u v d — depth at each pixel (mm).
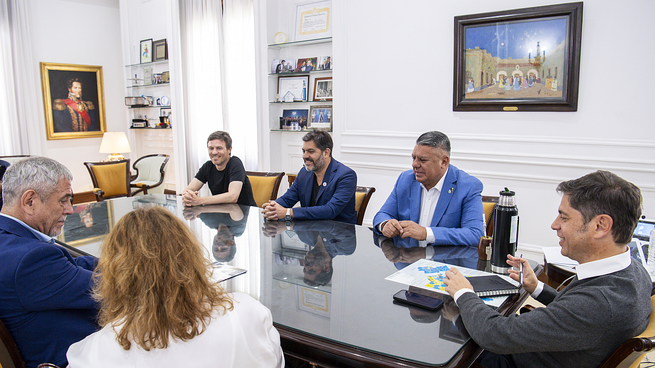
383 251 1726
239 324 840
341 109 4250
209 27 5652
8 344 1126
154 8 6391
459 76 3543
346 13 4082
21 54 5922
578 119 3189
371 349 960
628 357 883
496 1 3361
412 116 3877
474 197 2037
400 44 3842
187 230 866
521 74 3312
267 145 4820
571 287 1049
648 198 3039
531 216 3475
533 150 3375
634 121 3004
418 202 2195
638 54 2932
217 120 5781
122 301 801
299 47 4668
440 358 927
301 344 1014
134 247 801
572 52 3092
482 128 3562
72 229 2096
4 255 1153
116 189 4770
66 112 6488
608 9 2984
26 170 1271
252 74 5406
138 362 766
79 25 6555
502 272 1447
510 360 1274
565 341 937
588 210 991
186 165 6129
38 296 1153
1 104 5867
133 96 6750
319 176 2635
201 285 833
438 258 1634
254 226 2178
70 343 1223
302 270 1485
